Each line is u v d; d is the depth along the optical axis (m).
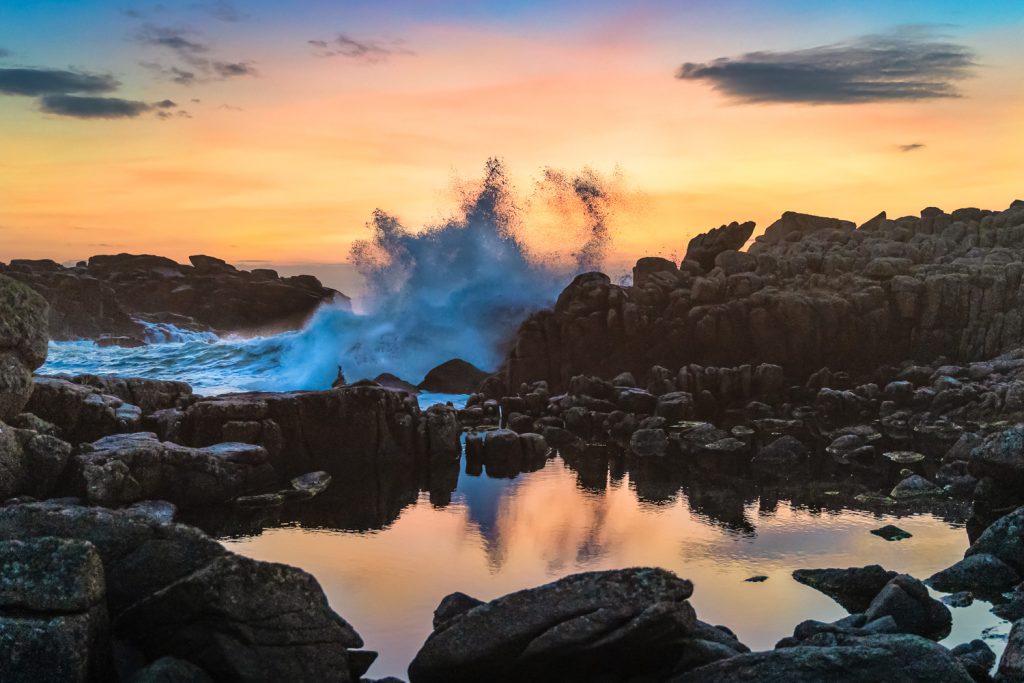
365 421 15.13
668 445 16.94
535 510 12.46
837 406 19.53
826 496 13.18
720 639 7.38
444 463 15.42
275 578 6.84
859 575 9.41
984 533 9.99
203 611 6.70
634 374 22.23
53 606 6.29
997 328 22.52
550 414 19.31
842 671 6.37
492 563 10.27
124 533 7.08
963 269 23.52
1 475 11.16
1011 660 6.88
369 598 9.21
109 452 12.05
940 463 15.32
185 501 12.45
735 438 17.33
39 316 12.80
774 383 20.55
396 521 11.91
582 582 6.95
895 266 23.80
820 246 26.80
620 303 22.66
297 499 13.05
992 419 18.41
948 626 8.43
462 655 6.90
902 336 22.77
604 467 15.17
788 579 9.77
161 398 15.30
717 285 23.14
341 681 6.90
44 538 6.51
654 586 6.83
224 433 14.20
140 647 6.86
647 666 6.93
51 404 13.21
